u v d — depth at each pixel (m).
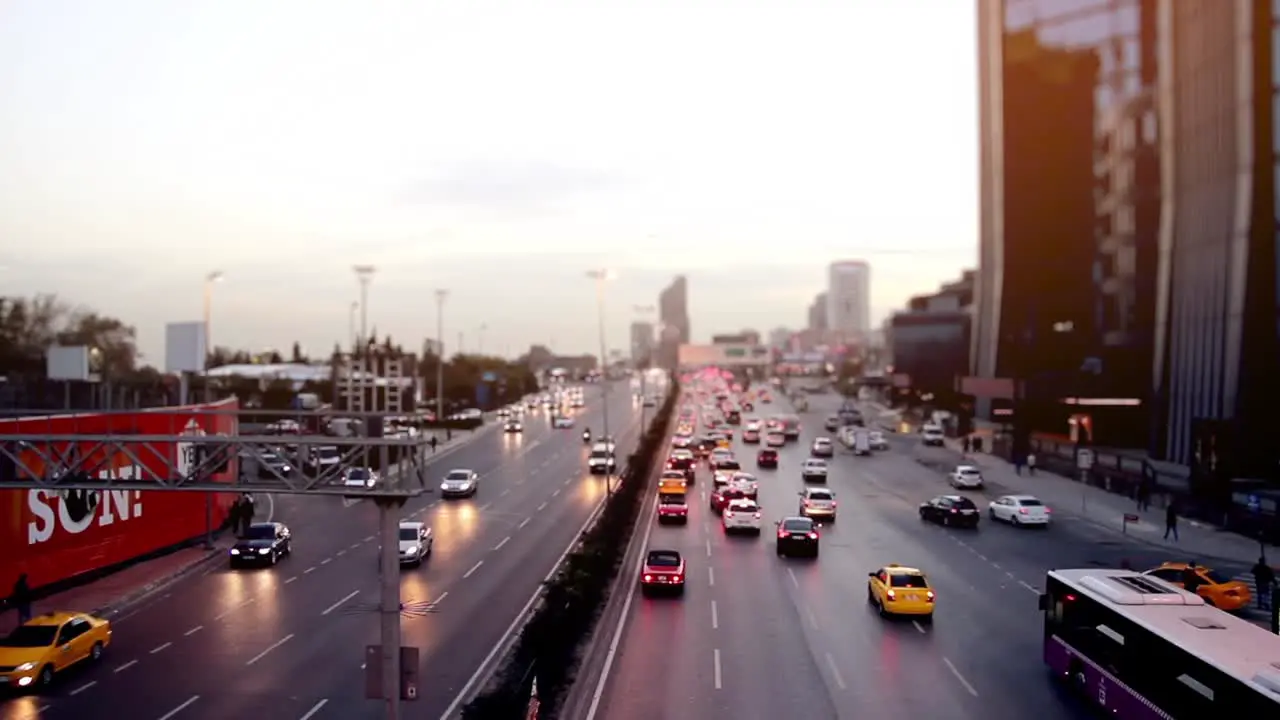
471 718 17.66
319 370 145.75
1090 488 64.25
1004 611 30.45
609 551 35.75
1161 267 76.38
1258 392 61.28
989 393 99.69
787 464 80.31
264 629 28.61
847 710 20.77
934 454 88.06
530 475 72.00
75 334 116.56
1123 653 19.59
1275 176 62.16
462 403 141.25
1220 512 49.22
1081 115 101.44
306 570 38.34
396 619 18.14
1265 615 29.98
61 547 35.25
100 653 25.69
